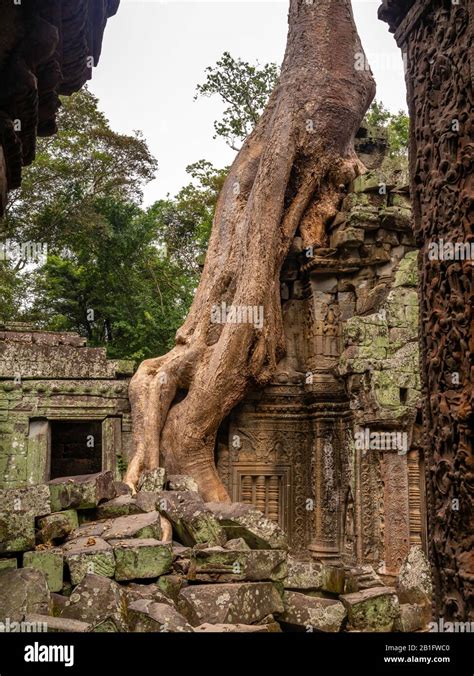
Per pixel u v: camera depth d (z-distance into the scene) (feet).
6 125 11.74
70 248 76.89
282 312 48.37
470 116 12.00
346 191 49.32
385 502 40.06
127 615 20.98
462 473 11.80
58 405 45.57
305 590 26.94
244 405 46.37
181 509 31.76
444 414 12.35
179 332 47.83
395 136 81.15
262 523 31.17
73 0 12.19
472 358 11.54
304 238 47.88
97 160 77.77
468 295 11.76
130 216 76.79
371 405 40.86
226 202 50.34
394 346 42.34
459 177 12.25
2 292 75.97
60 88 14.56
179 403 45.24
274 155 46.83
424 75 13.67
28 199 75.20
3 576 21.17
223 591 23.13
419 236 13.61
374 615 25.88
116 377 47.21
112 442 45.96
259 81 74.74
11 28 11.05
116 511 32.01
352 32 51.57
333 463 45.03
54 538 27.96
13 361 45.44
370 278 46.21
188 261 87.20
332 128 49.19
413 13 14.01
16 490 27.68
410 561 32.35
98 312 77.46
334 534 44.21
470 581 11.39
